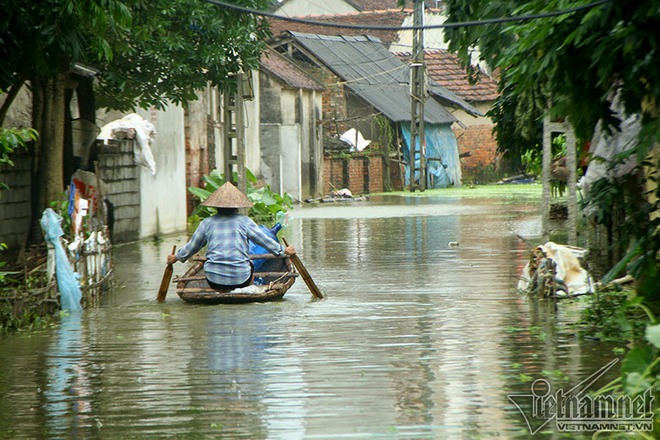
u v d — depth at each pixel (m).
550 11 23.23
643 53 22.80
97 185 48.16
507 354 25.73
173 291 39.75
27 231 46.56
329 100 136.75
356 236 65.56
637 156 24.08
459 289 38.91
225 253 36.22
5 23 30.91
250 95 58.03
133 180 62.31
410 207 99.56
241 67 55.28
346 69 139.50
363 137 140.38
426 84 136.12
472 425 19.23
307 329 29.95
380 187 139.62
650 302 27.17
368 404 20.84
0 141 32.28
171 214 69.81
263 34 57.34
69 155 48.41
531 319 31.20
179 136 71.94
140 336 29.20
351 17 170.50
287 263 38.41
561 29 23.48
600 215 28.52
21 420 19.98
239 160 62.44
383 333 29.11
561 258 36.16
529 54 24.55
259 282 39.03
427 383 22.64
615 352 25.64
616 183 28.73
